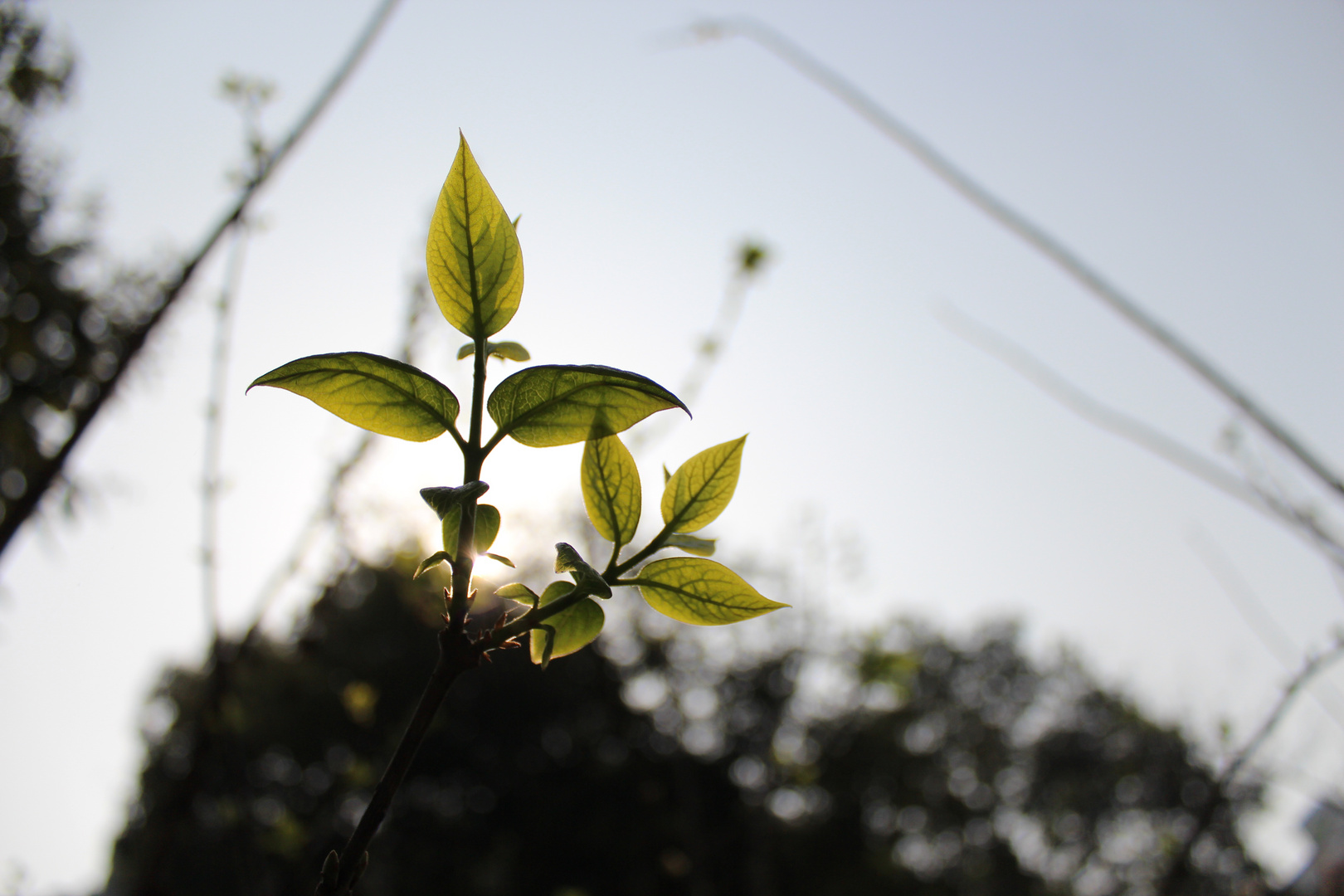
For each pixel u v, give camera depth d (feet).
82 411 6.24
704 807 44.39
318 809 10.87
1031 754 76.33
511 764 46.91
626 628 33.96
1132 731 46.80
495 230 2.28
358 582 30.68
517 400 2.20
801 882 46.11
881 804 53.62
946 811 65.16
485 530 2.19
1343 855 16.14
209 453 7.72
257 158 7.72
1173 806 43.37
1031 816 73.92
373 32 7.79
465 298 2.28
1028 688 80.79
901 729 54.13
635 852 43.50
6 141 13.66
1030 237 3.96
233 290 7.97
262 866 7.82
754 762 40.91
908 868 56.70
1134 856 53.72
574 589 2.21
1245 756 9.23
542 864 44.78
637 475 2.40
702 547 2.42
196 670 34.63
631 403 2.20
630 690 46.93
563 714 47.14
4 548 5.79
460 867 43.98
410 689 34.76
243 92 7.75
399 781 1.86
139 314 11.20
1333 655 8.21
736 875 43.32
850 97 4.40
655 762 45.83
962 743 77.20
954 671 79.20
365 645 33.30
